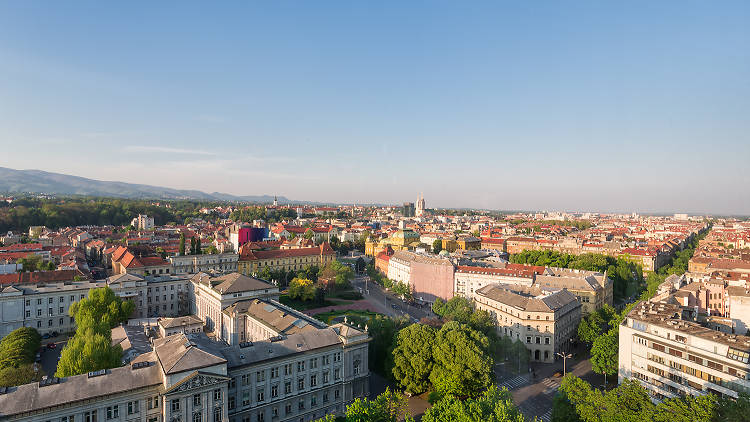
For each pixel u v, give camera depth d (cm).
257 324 14938
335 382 11912
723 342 9994
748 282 19000
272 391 10688
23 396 7888
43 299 17362
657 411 8694
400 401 11225
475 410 8612
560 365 15688
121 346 12700
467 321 16138
